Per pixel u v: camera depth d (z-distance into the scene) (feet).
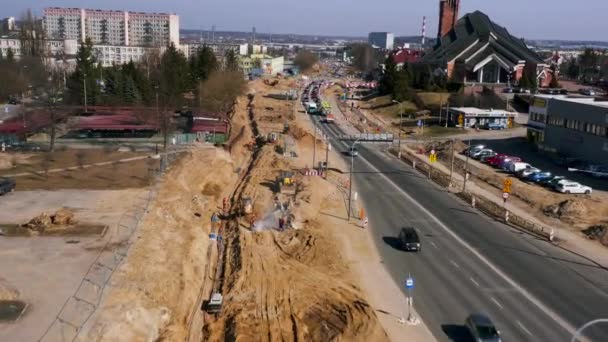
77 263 143.74
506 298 156.76
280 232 199.93
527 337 135.95
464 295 158.20
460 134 421.59
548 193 262.88
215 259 177.68
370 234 206.28
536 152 356.18
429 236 205.77
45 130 321.73
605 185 278.26
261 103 542.16
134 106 388.37
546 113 353.10
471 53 577.02
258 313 142.10
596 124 304.09
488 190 274.57
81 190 213.25
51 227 168.66
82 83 407.23
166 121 312.29
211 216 217.36
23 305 120.88
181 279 148.05
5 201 196.65
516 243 200.13
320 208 234.99
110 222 175.63
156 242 162.40
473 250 192.44
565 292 161.07
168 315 130.00
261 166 295.89
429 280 167.73
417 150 377.30
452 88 549.95
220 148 317.63
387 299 155.12
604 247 198.08
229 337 130.82
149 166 256.11
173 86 446.60
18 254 148.56
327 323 138.72
